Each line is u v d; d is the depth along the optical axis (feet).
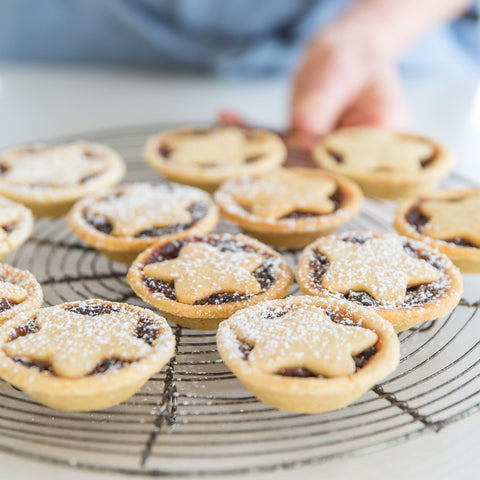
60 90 2.49
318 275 1.61
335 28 2.25
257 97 2.49
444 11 2.41
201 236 1.69
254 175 1.91
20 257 1.76
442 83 2.62
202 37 2.60
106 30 2.60
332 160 1.96
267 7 2.48
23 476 1.37
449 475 1.37
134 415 1.44
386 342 1.45
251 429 1.42
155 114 2.35
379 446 1.35
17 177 1.88
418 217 1.76
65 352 1.42
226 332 1.47
